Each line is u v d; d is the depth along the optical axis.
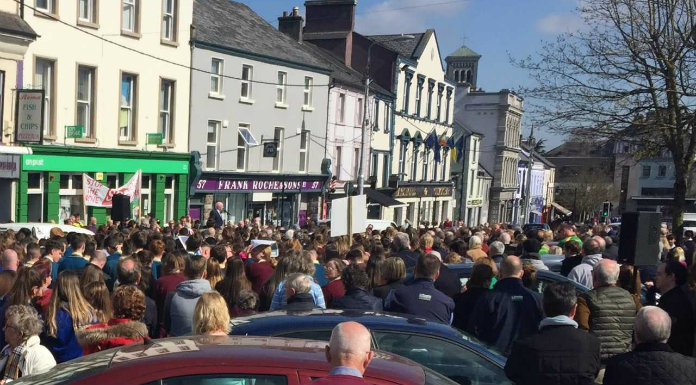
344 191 35.41
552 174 82.12
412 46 44.66
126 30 22.12
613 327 6.10
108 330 4.81
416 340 4.88
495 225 20.20
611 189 72.62
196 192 25.70
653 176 75.38
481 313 6.20
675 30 16.14
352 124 36.00
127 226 15.38
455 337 4.99
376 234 15.93
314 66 31.44
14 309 4.82
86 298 5.61
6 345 5.10
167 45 23.84
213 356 3.36
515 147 64.00
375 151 38.88
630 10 16.25
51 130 19.84
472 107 60.91
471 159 54.31
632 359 4.21
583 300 6.18
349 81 35.25
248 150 28.06
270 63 28.78
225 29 28.14
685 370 4.10
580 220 73.19
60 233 10.59
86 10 20.89
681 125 15.99
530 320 6.21
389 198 37.53
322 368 3.32
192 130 25.31
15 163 18.06
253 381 3.26
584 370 4.39
